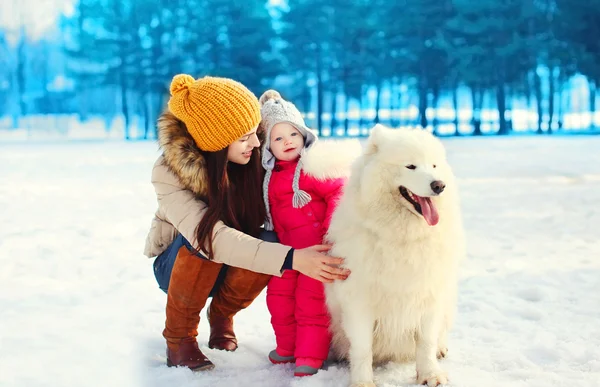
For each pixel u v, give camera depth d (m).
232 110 3.29
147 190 12.76
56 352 3.65
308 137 3.77
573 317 4.23
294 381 3.23
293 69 54.56
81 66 61.12
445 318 3.52
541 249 6.52
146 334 4.08
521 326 4.07
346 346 3.52
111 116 63.38
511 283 5.18
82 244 7.22
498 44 47.94
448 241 3.14
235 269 3.63
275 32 55.22
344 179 3.64
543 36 48.66
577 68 47.91
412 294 3.14
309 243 3.62
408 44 51.00
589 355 3.47
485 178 14.20
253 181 3.61
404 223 3.07
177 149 3.32
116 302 4.83
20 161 22.02
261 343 3.99
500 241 7.07
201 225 3.29
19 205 10.73
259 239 3.42
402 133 3.22
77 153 27.14
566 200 10.13
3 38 63.81
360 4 52.16
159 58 56.28
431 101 62.81
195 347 3.56
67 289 5.23
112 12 56.72
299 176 3.62
